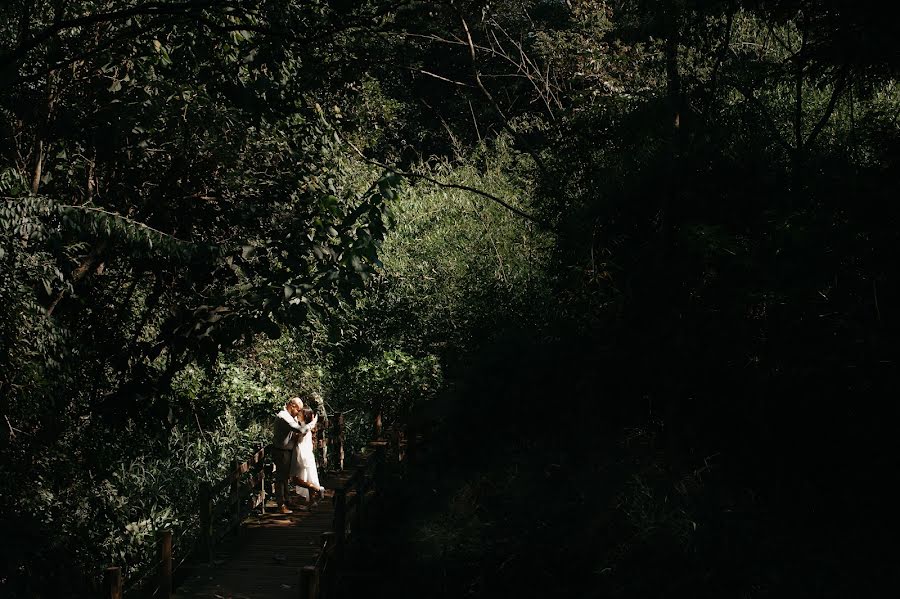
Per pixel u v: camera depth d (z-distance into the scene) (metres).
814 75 11.05
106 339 13.02
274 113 12.21
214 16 11.23
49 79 11.92
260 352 18.72
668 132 11.48
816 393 9.53
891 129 10.48
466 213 19.58
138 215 12.93
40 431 10.47
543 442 11.85
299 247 12.41
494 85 27.00
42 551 10.93
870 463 9.66
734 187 10.79
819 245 9.27
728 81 12.02
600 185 11.64
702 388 10.46
